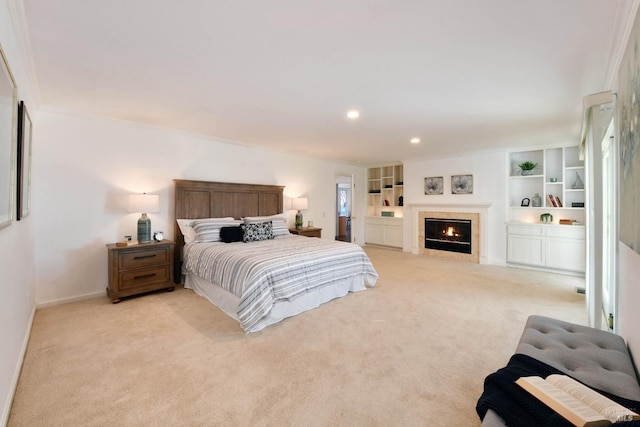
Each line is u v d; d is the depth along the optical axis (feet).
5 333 5.35
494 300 11.79
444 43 6.56
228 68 7.74
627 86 4.67
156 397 5.88
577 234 15.90
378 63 7.49
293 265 10.29
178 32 6.14
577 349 5.18
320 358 7.39
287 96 9.70
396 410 5.55
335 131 14.24
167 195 14.19
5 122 4.88
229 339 8.39
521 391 3.90
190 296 12.25
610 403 3.50
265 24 5.86
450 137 15.43
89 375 6.57
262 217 16.98
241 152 17.11
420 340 8.36
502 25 5.90
